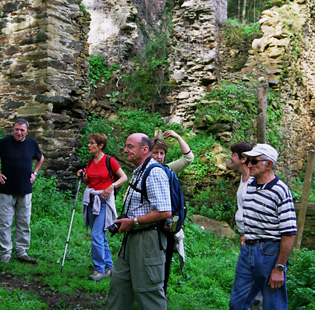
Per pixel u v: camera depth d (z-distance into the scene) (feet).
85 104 30.37
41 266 15.62
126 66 46.16
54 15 27.07
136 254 9.76
